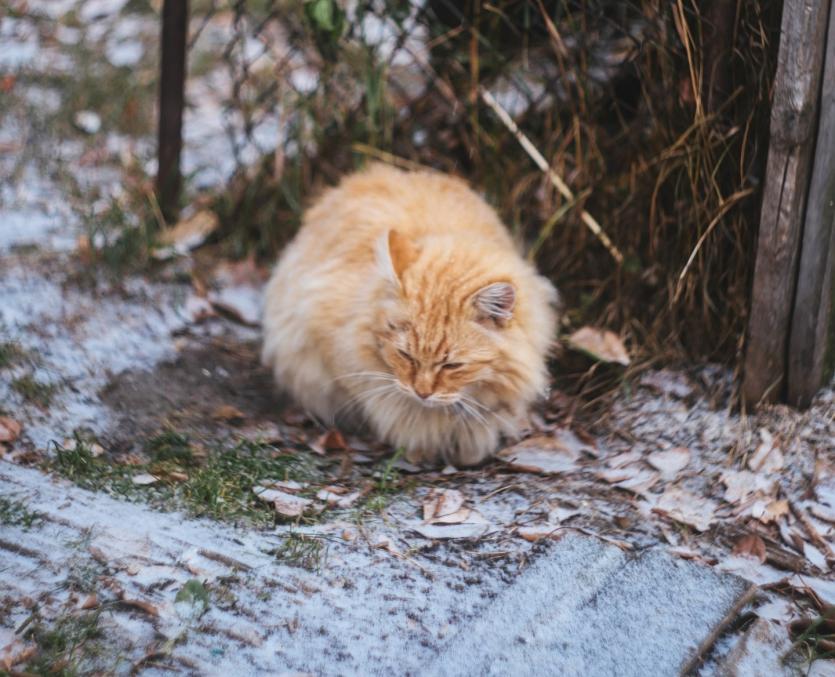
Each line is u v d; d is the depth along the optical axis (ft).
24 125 7.32
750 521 5.01
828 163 5.08
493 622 4.56
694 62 5.49
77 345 5.77
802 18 4.95
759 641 4.55
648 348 5.75
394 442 5.40
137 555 4.75
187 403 5.58
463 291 5.08
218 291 6.26
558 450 5.37
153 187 6.64
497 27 6.25
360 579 4.73
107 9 8.82
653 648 4.49
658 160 5.67
